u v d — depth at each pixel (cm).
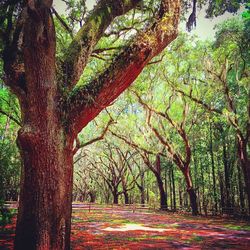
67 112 587
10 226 1193
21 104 593
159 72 2147
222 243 1007
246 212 2122
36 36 544
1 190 1395
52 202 544
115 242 975
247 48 1833
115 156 4388
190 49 2075
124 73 571
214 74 1923
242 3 1205
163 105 2491
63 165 569
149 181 4700
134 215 2238
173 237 1131
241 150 1841
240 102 2066
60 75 616
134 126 2830
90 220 1752
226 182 2408
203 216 2262
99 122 2797
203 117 2533
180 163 2417
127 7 679
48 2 547
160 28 579
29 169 551
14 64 616
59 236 545
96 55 1034
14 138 2389
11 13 679
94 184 5566
